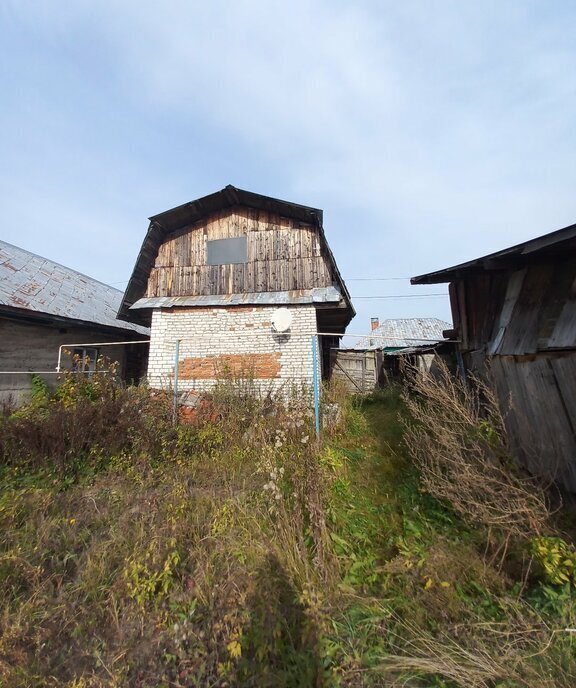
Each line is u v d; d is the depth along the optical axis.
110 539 2.96
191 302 7.66
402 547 2.75
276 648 1.93
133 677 1.93
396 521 3.19
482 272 4.54
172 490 3.62
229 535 2.83
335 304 7.27
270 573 2.37
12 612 2.28
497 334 4.34
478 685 1.68
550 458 3.21
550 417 3.22
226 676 1.87
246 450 4.67
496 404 3.49
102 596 2.42
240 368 7.30
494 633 1.99
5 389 7.16
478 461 3.09
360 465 4.47
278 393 6.43
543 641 1.88
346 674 1.82
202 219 8.29
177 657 2.02
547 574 2.30
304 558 2.55
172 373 7.54
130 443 4.68
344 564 2.65
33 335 7.92
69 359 8.81
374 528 3.10
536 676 1.70
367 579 2.51
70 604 2.35
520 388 3.70
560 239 2.73
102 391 5.48
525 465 3.61
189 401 5.90
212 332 7.61
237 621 2.11
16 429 4.36
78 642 2.13
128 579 2.46
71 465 4.24
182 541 2.82
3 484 3.86
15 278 8.58
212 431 5.04
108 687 1.84
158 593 2.40
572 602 2.05
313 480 3.25
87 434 4.50
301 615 2.11
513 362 3.81
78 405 4.77
